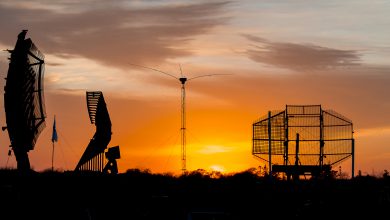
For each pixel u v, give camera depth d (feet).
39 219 327.06
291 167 413.39
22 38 331.98
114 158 392.27
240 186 406.00
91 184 378.32
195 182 420.77
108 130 386.11
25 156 356.18
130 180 406.00
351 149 417.90
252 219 350.43
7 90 333.62
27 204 340.59
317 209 360.28
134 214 352.69
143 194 383.65
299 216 354.54
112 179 387.96
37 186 363.76
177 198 381.19
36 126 348.38
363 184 402.93
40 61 347.15
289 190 395.96
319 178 410.72
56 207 342.44
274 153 419.13
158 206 366.84
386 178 419.54
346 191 390.83
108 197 368.07
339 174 425.28
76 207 345.31
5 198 341.41
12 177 366.22
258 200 376.68
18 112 337.11
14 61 330.54
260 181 417.90
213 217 341.82
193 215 341.41
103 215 347.77
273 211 361.10
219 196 387.34
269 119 420.77
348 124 418.51
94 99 383.86
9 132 342.85
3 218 323.37
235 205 370.32
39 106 349.00
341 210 358.84
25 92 336.90
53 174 384.68
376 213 352.49
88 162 389.39
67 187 368.48
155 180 421.59
